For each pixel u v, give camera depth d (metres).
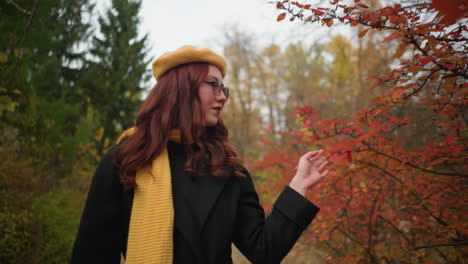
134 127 1.17
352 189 2.28
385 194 2.21
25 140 4.62
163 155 1.03
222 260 0.92
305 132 2.03
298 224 0.93
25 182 4.14
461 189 1.67
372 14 1.16
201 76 1.06
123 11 5.99
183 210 0.95
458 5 0.51
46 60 4.64
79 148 6.59
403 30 1.07
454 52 1.09
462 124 1.66
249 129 13.43
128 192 1.00
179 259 0.90
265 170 3.78
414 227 2.11
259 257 0.91
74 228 4.02
